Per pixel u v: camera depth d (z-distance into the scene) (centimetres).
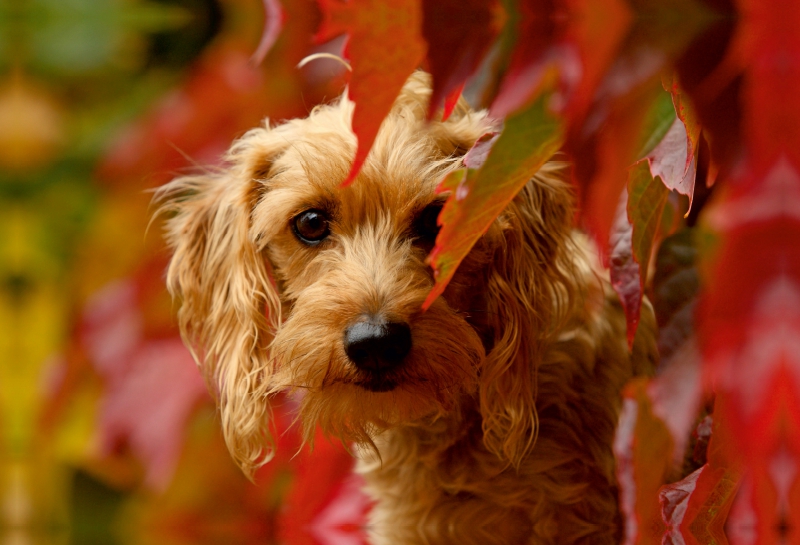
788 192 28
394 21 30
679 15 28
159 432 99
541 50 29
